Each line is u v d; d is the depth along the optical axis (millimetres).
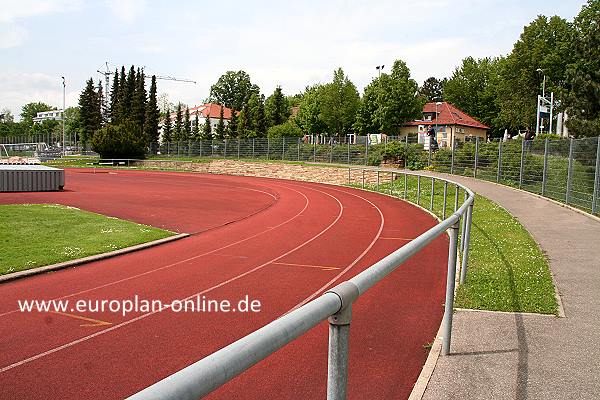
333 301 1840
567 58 59500
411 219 17812
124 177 42562
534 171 22172
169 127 80375
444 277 9109
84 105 82062
